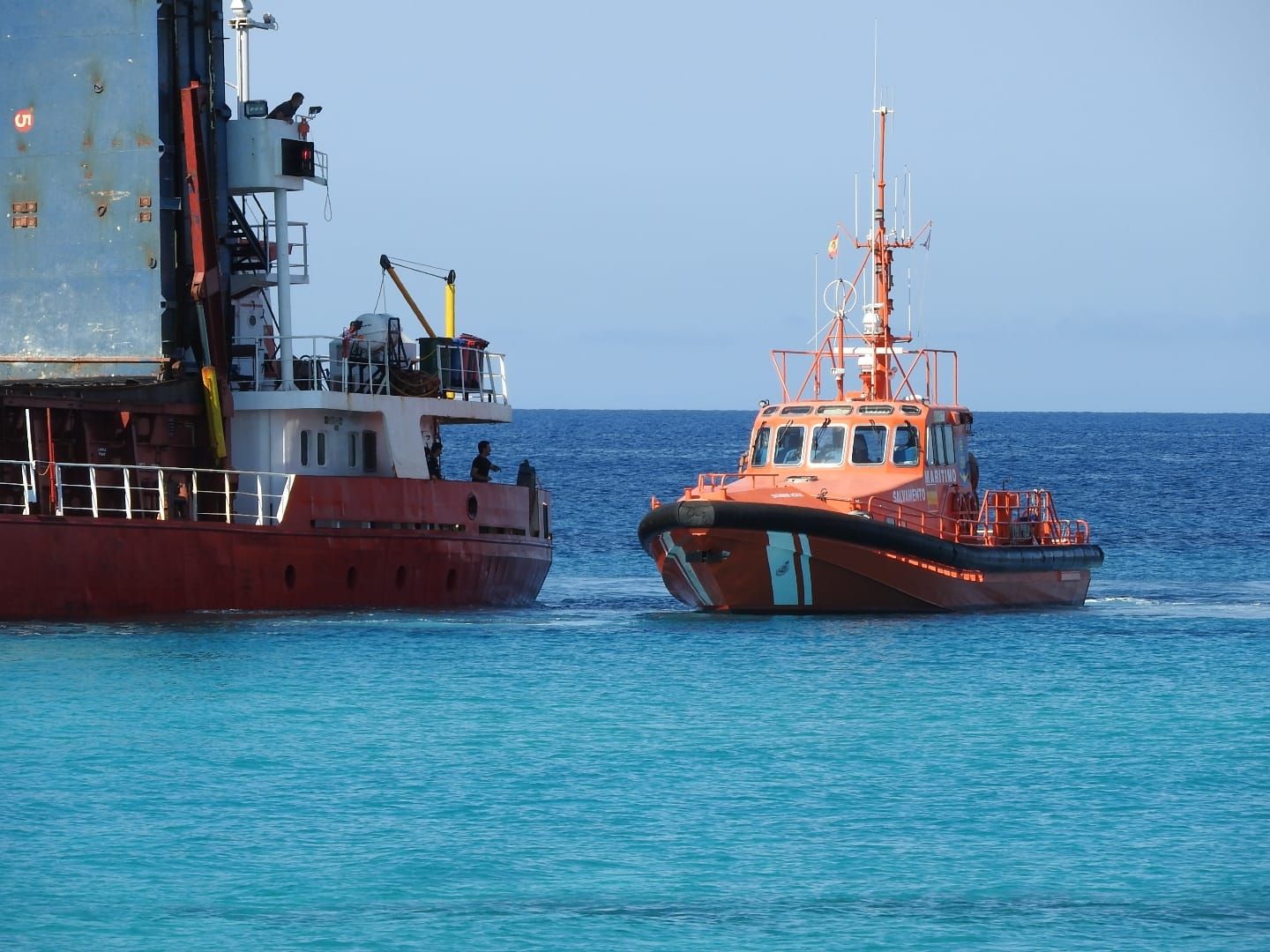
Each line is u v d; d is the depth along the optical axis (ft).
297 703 309.42
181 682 321.73
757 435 419.95
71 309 385.91
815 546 386.93
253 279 410.72
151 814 244.01
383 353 424.05
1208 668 351.05
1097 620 423.23
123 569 361.71
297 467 401.70
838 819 243.19
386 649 359.05
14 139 387.14
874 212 433.07
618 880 219.00
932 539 397.80
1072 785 260.21
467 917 206.80
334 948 197.47
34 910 208.44
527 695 317.83
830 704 312.91
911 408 412.77
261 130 399.24
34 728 288.30
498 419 456.86
